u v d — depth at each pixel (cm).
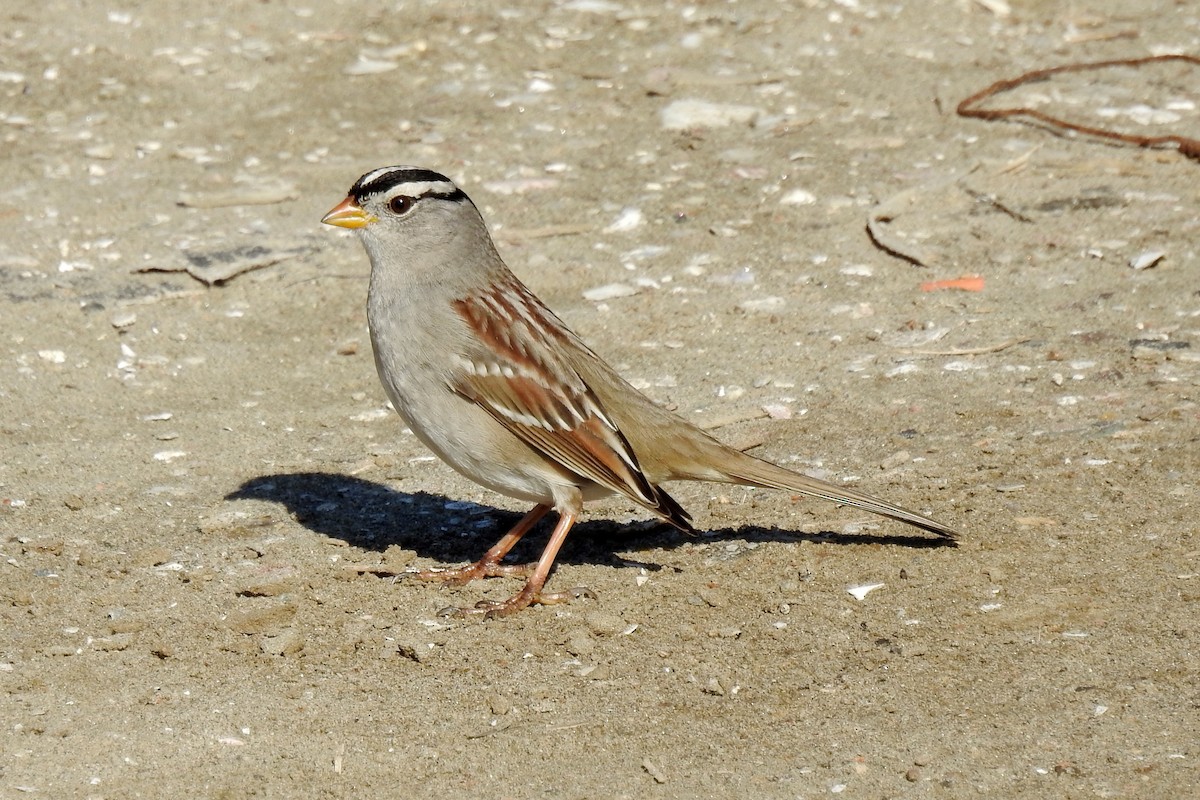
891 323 1328
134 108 1803
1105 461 1044
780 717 772
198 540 1012
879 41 1952
